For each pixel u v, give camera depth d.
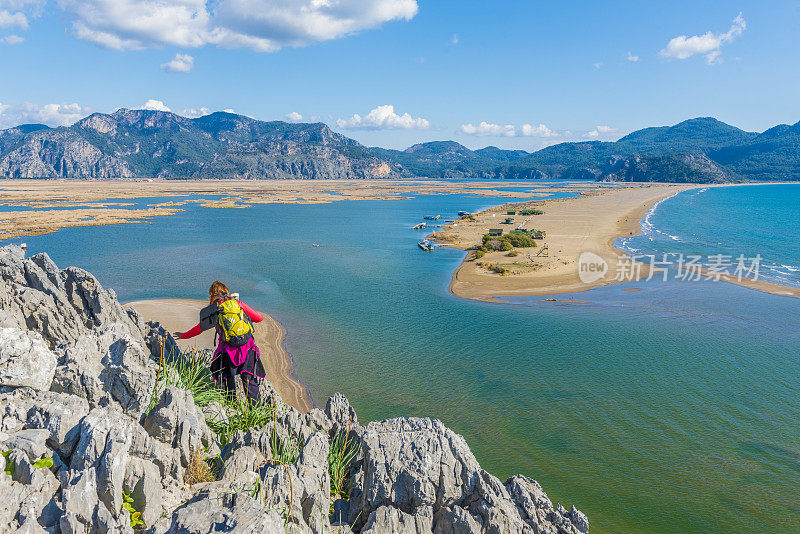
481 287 64.38
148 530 5.29
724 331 45.31
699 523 20.61
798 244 100.00
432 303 55.84
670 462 24.84
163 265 76.19
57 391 6.59
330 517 7.29
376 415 29.62
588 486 22.98
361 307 53.72
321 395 32.16
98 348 7.47
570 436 27.25
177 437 6.74
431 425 9.55
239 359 8.56
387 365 37.16
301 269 74.88
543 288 63.81
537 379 34.62
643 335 44.25
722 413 29.75
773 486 22.91
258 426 8.38
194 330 8.66
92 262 78.00
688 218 155.62
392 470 8.02
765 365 37.09
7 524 4.68
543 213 167.12
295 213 175.62
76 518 5.01
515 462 24.88
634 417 29.20
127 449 5.83
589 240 105.81
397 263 81.06
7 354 6.11
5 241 97.69
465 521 7.49
